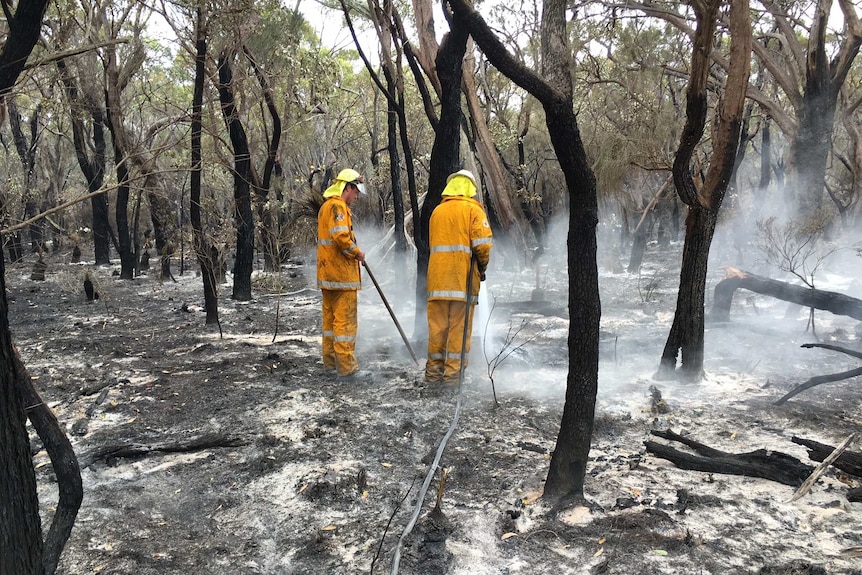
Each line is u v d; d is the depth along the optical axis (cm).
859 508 315
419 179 1644
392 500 335
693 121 450
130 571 275
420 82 688
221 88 941
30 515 182
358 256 557
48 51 723
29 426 466
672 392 514
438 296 527
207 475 373
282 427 450
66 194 1755
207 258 845
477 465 377
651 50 1218
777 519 306
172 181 1573
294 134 1416
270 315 942
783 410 464
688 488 341
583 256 299
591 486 342
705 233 512
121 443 409
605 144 1120
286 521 318
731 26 482
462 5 265
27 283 1370
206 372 603
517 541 290
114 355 675
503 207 1354
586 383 312
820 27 1220
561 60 285
